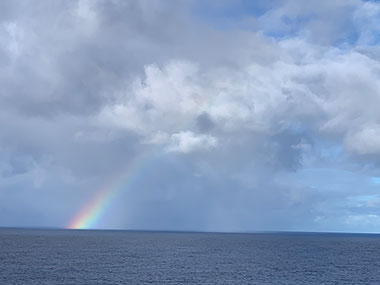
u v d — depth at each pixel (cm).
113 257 10394
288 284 6625
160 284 6378
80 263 8812
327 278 7356
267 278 7188
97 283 6294
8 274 6962
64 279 6556
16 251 11625
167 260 9950
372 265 9675
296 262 10062
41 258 9719
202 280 6831
